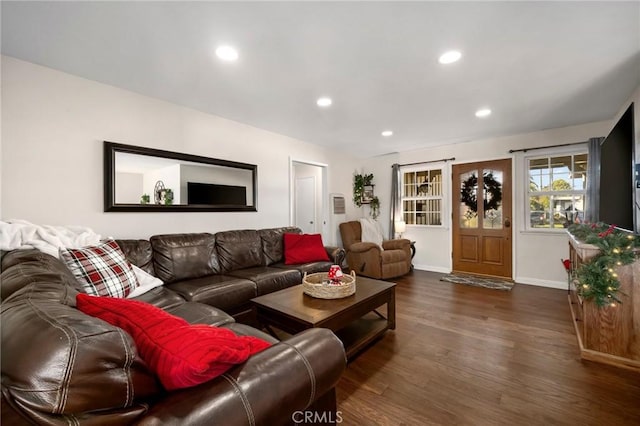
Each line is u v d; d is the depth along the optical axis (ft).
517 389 5.78
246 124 12.14
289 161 14.23
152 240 8.64
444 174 16.65
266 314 6.84
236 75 7.77
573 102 9.75
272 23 5.59
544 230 13.55
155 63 7.13
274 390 2.59
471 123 12.16
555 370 6.43
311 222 20.20
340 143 15.81
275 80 8.06
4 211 6.74
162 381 2.37
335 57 6.86
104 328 2.10
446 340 7.93
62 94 7.55
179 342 2.47
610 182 8.47
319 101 9.62
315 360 3.08
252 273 9.45
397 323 9.12
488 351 7.31
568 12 5.29
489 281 14.24
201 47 6.43
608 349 6.68
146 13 5.28
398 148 17.15
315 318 5.95
